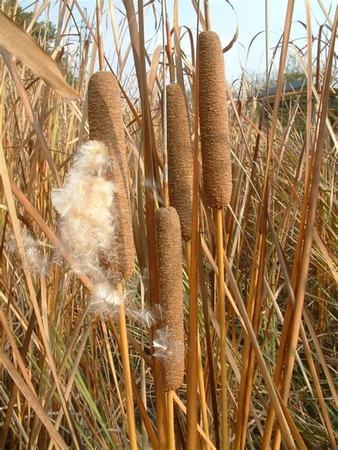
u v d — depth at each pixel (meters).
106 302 0.39
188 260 0.45
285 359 0.46
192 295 0.39
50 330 0.62
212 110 0.41
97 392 0.76
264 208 0.47
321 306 1.11
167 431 0.41
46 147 0.39
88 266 0.37
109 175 0.37
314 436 0.87
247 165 0.80
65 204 0.36
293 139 1.29
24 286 0.73
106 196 0.36
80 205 0.36
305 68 0.81
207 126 0.41
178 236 0.39
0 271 0.63
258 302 0.47
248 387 0.47
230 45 0.58
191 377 0.40
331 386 0.51
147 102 0.39
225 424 0.46
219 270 0.44
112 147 0.37
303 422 0.91
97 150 0.36
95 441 0.71
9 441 0.75
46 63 0.26
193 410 0.40
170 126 0.43
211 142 0.42
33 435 0.57
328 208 1.16
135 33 0.39
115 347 0.81
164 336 0.39
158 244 0.39
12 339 0.39
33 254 0.51
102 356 0.83
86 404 0.72
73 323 0.78
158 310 0.40
